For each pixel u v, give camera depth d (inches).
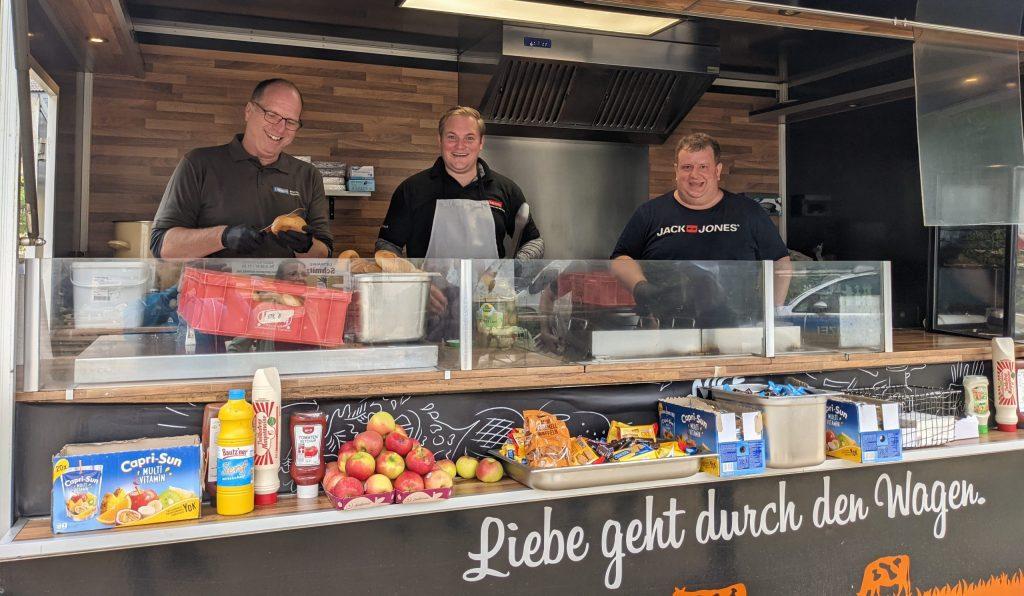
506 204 142.3
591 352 95.0
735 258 129.9
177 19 170.9
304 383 81.5
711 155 127.6
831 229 217.2
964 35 117.0
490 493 83.9
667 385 102.6
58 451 75.8
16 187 71.6
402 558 81.7
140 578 72.1
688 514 95.0
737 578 98.0
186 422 79.8
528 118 183.6
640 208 137.0
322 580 78.7
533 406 94.9
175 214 111.0
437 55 191.2
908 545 109.0
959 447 110.0
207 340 79.0
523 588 86.9
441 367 87.7
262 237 101.5
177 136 172.7
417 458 81.7
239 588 75.5
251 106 112.7
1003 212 118.5
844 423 101.7
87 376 75.4
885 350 111.9
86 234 167.3
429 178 136.7
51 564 69.5
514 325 91.1
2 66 69.9
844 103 188.4
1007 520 116.6
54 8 127.6
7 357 71.0
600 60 171.9
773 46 198.4
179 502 72.4
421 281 86.1
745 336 102.5
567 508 88.7
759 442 93.7
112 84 168.6
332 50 183.3
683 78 182.1
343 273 83.6
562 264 93.1
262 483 78.2
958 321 153.3
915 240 191.6
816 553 102.7
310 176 124.7
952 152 116.8
